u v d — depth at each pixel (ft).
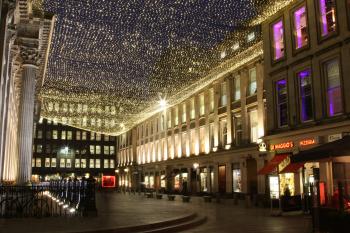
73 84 115.85
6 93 72.08
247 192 120.67
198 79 117.50
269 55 101.35
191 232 52.29
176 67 106.63
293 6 92.73
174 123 190.39
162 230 49.83
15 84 110.01
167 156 196.03
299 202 79.46
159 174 205.36
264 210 90.58
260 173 91.97
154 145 217.56
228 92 137.08
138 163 247.29
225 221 66.95
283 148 92.94
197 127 162.30
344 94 74.84
